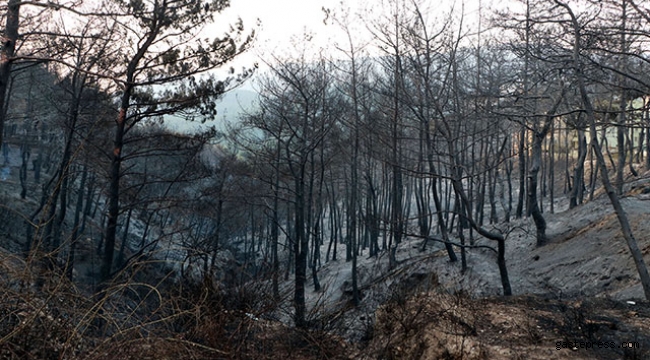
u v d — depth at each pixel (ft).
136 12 45.16
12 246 75.56
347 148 89.15
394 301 29.99
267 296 26.86
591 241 60.23
